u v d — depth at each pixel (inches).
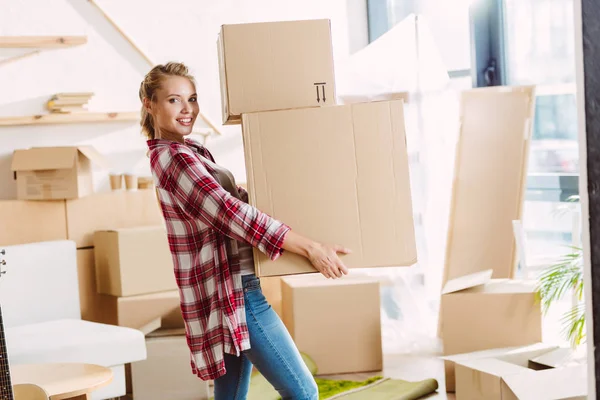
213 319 73.7
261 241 70.8
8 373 91.5
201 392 147.9
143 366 146.2
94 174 172.9
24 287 149.1
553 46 171.8
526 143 171.2
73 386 101.9
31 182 158.1
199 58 183.9
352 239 74.1
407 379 153.2
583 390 98.4
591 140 24.7
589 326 25.0
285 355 75.0
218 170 79.7
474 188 174.2
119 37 175.8
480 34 181.6
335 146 74.6
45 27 168.4
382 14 197.8
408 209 74.5
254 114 74.6
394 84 181.0
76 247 162.4
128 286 154.2
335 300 161.3
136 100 177.8
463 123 175.6
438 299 179.6
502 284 143.4
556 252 171.9
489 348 136.6
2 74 164.4
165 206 75.0
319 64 81.0
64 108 166.7
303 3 194.7
